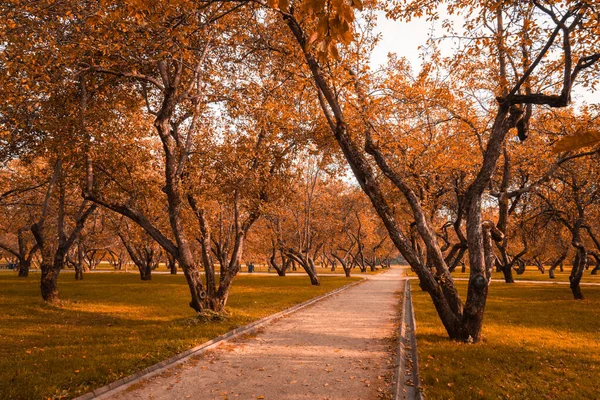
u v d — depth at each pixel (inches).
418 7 385.1
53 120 457.7
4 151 559.2
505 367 283.6
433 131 608.4
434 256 394.6
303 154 728.3
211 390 245.9
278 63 479.5
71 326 452.4
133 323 477.1
